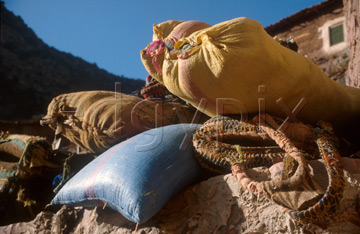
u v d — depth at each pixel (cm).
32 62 4984
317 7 1750
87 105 369
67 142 426
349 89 309
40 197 410
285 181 221
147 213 247
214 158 268
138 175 257
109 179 264
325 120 277
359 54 550
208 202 259
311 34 1791
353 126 295
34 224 343
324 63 1719
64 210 334
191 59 262
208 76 257
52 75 5062
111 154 289
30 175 410
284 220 219
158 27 326
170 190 264
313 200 211
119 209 258
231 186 251
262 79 250
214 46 252
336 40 1706
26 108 4356
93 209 315
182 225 262
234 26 256
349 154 300
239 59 246
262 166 257
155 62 311
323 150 228
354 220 206
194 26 305
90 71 5744
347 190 214
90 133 355
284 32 1889
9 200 404
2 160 493
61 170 430
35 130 704
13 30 5428
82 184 283
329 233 207
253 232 225
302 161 225
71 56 5953
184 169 275
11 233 349
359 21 505
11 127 704
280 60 254
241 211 240
